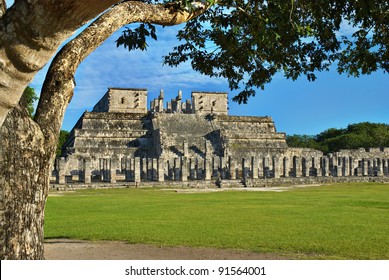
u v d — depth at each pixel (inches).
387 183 2257.6
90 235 578.9
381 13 426.0
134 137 3157.0
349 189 1774.1
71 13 173.3
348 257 431.5
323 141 4601.4
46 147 245.4
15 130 234.1
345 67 517.3
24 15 171.6
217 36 479.5
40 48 178.4
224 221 714.2
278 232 593.0
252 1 402.3
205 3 292.0
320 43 500.7
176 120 3309.5
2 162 232.4
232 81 533.0
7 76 177.3
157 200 1218.0
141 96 3912.4
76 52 248.7
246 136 3319.4
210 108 4040.4
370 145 4082.2
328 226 650.2
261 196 1350.9
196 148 3105.3
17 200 237.3
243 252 459.8
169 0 315.3
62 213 859.4
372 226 649.6
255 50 464.8
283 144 3393.2
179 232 597.9
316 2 422.0
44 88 251.1
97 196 1434.5
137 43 359.6
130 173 2487.7
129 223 697.0
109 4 179.8
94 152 2952.8
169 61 513.7
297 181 2271.2
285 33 438.9
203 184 2106.3
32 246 244.5
